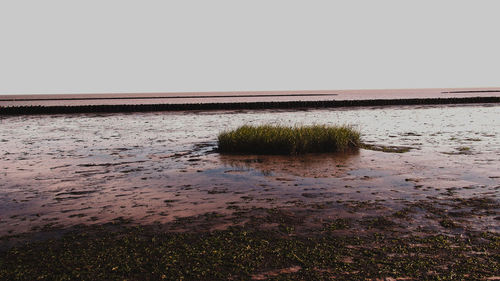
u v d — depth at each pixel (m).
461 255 3.61
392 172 7.57
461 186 6.30
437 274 3.25
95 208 5.35
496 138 12.94
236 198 5.80
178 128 18.56
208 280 3.23
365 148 11.16
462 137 13.38
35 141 13.97
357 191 6.10
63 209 5.32
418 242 3.94
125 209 5.29
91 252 3.84
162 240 4.12
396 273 3.28
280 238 4.12
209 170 8.11
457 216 4.74
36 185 6.83
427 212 4.93
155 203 5.58
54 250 3.90
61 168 8.52
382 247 3.83
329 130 11.47
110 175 7.68
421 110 30.98
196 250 3.85
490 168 7.80
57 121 24.25
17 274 3.40
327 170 7.92
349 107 36.78
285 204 5.43
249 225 4.55
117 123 22.02
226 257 3.67
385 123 20.02
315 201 5.56
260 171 7.93
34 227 4.59
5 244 4.08
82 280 3.27
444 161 8.70
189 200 5.72
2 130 18.66
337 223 4.57
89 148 11.88
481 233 4.16
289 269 3.40
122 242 4.08
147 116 27.98
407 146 11.42
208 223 4.65
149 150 11.33
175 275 3.33
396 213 4.91
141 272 3.40
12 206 5.50
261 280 3.21
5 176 7.66
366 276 3.24
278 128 12.03
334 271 3.34
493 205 5.18
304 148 10.46
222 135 11.46
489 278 3.17
